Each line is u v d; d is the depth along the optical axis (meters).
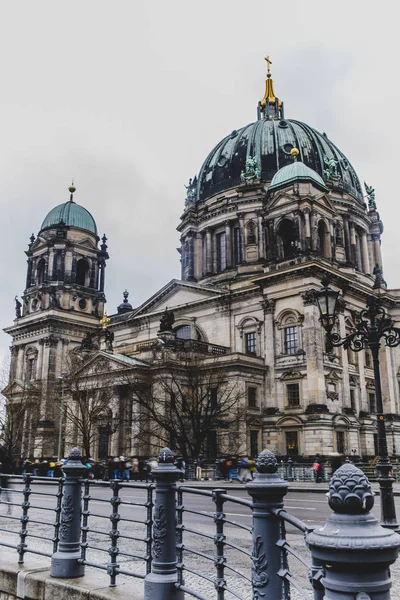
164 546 9.07
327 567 4.57
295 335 69.50
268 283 72.75
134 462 57.88
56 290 98.69
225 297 78.31
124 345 86.56
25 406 90.62
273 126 96.19
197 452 61.12
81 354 84.62
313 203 73.75
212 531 19.88
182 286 86.06
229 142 99.31
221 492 8.08
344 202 90.31
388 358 78.31
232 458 56.22
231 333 77.69
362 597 4.35
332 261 75.06
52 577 10.80
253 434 67.81
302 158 92.25
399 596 10.87
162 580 8.88
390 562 4.43
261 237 86.12
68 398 80.56
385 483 19.70
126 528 21.17
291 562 14.49
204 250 93.44
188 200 97.19
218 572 8.00
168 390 63.78
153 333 89.25
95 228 107.62
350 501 4.61
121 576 11.42
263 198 83.69
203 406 65.25
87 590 9.69
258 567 6.59
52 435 86.62
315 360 65.50
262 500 6.76
